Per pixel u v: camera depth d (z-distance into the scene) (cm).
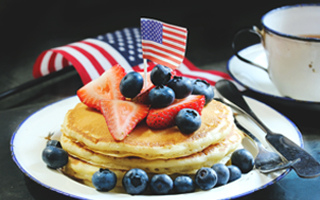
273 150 50
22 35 87
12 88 68
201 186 45
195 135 48
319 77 58
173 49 50
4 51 81
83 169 48
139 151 47
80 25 91
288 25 64
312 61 57
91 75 67
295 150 49
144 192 47
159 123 48
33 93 69
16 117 61
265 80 64
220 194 44
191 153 47
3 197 48
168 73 49
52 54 72
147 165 47
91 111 51
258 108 57
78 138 49
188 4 98
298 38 56
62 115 55
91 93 51
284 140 50
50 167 48
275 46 59
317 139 56
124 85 49
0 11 92
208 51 79
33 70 72
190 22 90
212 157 48
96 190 45
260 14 92
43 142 51
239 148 52
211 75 70
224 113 52
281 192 48
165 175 46
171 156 47
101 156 48
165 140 47
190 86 49
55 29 90
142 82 49
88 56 69
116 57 71
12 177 51
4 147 55
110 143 47
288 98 59
